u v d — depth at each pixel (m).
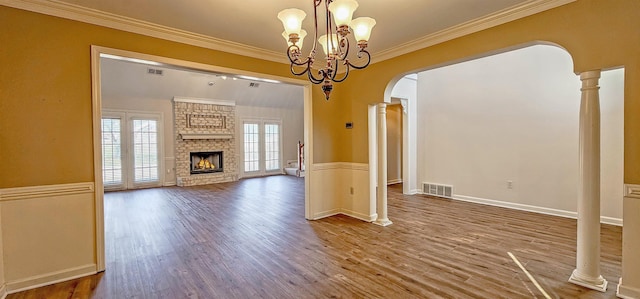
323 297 2.25
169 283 2.48
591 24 2.26
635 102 2.10
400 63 3.74
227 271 2.70
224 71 3.47
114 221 4.38
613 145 3.97
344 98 4.65
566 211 4.44
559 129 4.50
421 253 3.08
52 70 2.48
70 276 2.56
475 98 5.51
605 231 3.70
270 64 3.90
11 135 2.33
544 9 2.49
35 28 2.40
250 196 6.40
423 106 6.40
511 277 2.52
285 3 2.48
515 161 4.98
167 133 8.04
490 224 4.10
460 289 2.33
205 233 3.80
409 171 6.39
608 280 2.43
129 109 7.43
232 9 2.59
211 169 8.78
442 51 3.25
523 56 4.87
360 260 2.92
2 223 2.30
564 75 4.46
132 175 7.52
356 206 4.51
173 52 3.09
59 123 2.51
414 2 2.48
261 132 10.02
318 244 3.38
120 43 2.79
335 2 1.88
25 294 2.30
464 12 2.69
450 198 5.92
